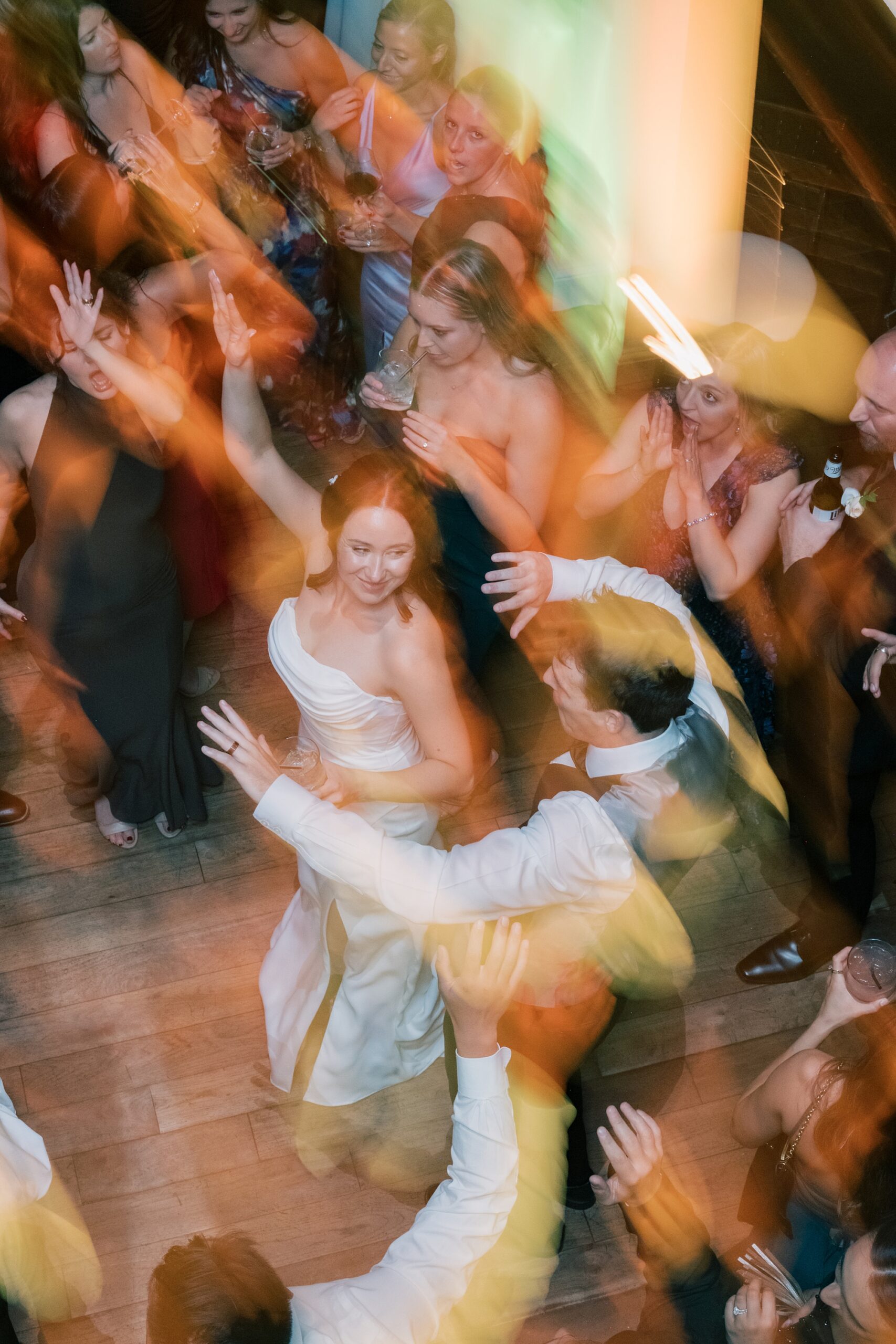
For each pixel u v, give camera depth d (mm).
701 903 3400
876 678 2814
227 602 3855
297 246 3986
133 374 2801
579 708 2186
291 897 3414
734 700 3098
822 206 4336
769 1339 2051
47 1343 2639
